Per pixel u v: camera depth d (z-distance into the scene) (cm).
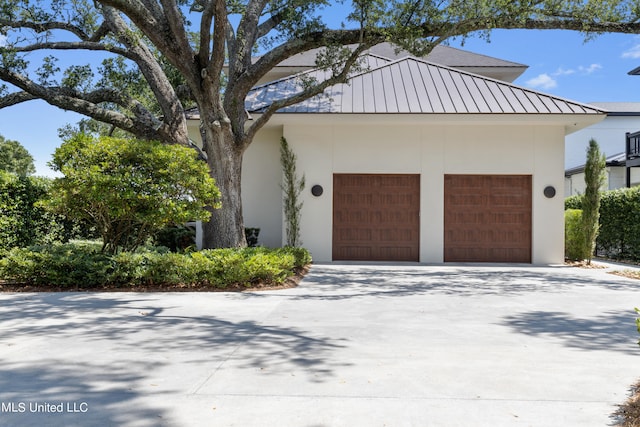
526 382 413
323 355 491
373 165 1466
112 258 920
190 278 917
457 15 1028
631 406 358
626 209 1536
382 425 327
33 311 705
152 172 948
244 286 931
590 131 2978
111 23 1291
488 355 496
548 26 1077
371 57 1800
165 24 1099
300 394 382
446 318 680
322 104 1423
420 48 1076
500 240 1462
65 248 980
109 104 1733
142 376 423
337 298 838
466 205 1465
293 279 1045
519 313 718
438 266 1372
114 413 344
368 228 1476
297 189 1473
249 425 326
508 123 1398
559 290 945
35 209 1176
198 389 392
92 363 459
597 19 1127
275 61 1174
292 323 640
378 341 550
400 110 1372
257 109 1391
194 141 1579
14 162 4303
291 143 1476
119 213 905
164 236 1437
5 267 901
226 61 1809
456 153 1459
